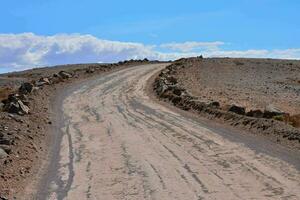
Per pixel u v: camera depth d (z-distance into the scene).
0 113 23.89
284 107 31.38
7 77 76.94
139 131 21.52
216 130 21.02
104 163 15.46
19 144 17.91
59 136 21.14
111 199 11.46
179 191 11.84
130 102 33.28
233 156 15.54
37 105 30.55
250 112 23.58
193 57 80.06
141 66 67.38
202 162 14.92
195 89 39.47
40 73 80.12
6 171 14.12
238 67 70.38
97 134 21.23
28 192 12.45
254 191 11.45
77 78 49.88
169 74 50.09
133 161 15.53
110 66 65.44
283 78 61.62
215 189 11.82
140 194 11.75
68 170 14.73
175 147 17.55
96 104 32.41
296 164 13.96
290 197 10.80
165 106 30.92
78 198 11.67
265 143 17.45
